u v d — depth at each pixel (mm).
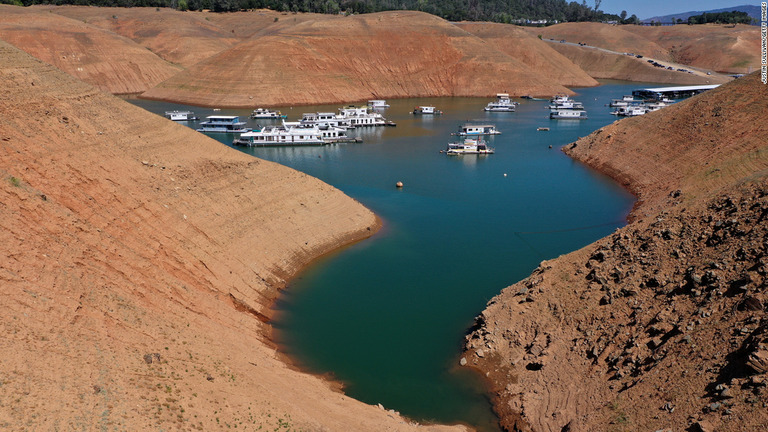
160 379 28406
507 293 47156
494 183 90875
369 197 81438
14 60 49906
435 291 52500
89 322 29984
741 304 32219
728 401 27828
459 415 35969
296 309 48562
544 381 37031
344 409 33844
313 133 118438
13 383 23234
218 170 58844
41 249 32781
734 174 68188
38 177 39719
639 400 31375
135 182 47938
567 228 70688
